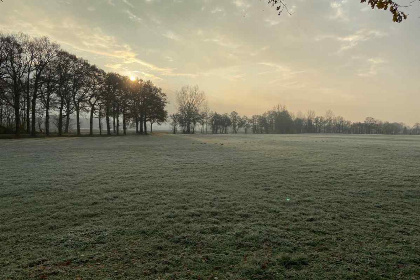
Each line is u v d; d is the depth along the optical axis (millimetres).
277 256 5004
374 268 4602
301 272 4488
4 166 15250
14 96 48406
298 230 6238
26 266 4625
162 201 8523
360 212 7516
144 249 5277
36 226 6461
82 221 6809
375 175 12672
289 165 15734
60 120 54844
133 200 8648
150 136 61844
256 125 139000
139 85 70250
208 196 9125
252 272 4480
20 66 46875
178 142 38156
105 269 4547
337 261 4836
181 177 12312
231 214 7367
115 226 6465
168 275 4371
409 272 4480
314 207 7969
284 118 131125
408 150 25188
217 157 19750
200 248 5336
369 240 5703
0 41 43875
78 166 15367
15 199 8727
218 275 4398
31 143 33781
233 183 11109
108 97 59906
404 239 5727
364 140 45156
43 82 49438
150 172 13547
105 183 11055
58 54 51281
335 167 14977
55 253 5102
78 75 55062
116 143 35438
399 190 9891
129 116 68375
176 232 6102
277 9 5766
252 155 21016
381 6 4543
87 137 52594
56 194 9328
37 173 13125
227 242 5590
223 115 128000
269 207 7945
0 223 6652
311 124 147750
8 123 64500
